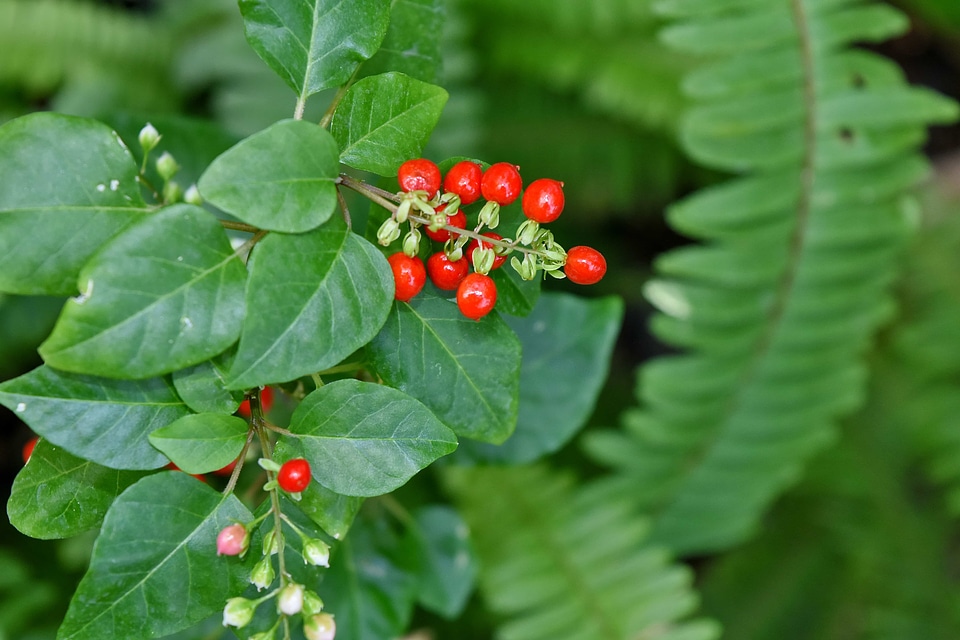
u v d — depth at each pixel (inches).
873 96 17.9
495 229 10.6
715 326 19.3
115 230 10.0
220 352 9.8
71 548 16.8
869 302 19.3
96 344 9.6
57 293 9.9
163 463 10.2
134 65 22.3
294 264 9.8
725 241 19.1
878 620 20.0
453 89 20.1
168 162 10.5
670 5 18.0
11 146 9.8
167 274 9.7
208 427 10.1
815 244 18.8
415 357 10.6
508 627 17.3
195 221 9.8
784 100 18.1
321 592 12.7
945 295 20.9
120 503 9.9
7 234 9.8
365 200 12.6
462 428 10.7
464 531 13.2
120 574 10.0
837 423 21.7
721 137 18.4
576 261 10.4
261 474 11.8
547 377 12.9
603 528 18.0
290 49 10.4
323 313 9.9
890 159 18.6
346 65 10.4
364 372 11.5
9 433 21.9
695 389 19.3
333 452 10.2
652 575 17.6
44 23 21.5
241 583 10.2
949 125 25.9
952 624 19.8
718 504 19.8
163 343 9.7
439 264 10.3
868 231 18.7
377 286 10.0
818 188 18.5
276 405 12.5
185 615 10.1
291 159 9.7
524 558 17.7
